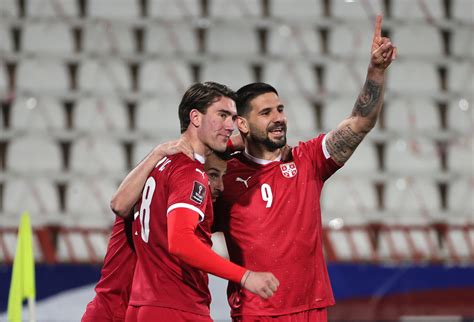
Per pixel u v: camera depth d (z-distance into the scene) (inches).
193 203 526.9
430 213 1728.6
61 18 1907.0
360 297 1350.9
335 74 1909.4
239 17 1967.3
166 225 545.0
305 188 627.8
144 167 563.2
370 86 605.6
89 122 1787.6
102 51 1894.7
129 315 566.9
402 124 1879.9
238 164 633.0
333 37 1973.4
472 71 1974.7
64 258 1505.9
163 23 1930.4
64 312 1274.6
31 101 1785.2
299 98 1849.2
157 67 1875.0
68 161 1727.4
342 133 623.5
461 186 1795.0
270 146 621.9
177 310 545.6
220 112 558.9
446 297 1362.0
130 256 640.4
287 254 613.9
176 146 557.6
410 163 1815.9
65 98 1796.3
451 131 1868.8
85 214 1649.9
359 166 1793.8
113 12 1950.1
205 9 1977.1
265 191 621.9
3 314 1257.4
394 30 1994.3
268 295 499.5
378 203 1752.0
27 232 781.9
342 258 1556.3
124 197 569.0
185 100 567.8
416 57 1977.1
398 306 1355.8
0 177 1673.2
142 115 1812.3
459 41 2021.4
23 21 1894.7
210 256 504.4
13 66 1836.9
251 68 1895.9
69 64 1856.5
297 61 1911.9
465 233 1609.3
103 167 1729.8
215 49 1939.0
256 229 617.3
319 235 632.4
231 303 634.2
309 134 1792.6
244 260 620.7
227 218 629.9
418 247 1670.8
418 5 2038.6
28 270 773.9
